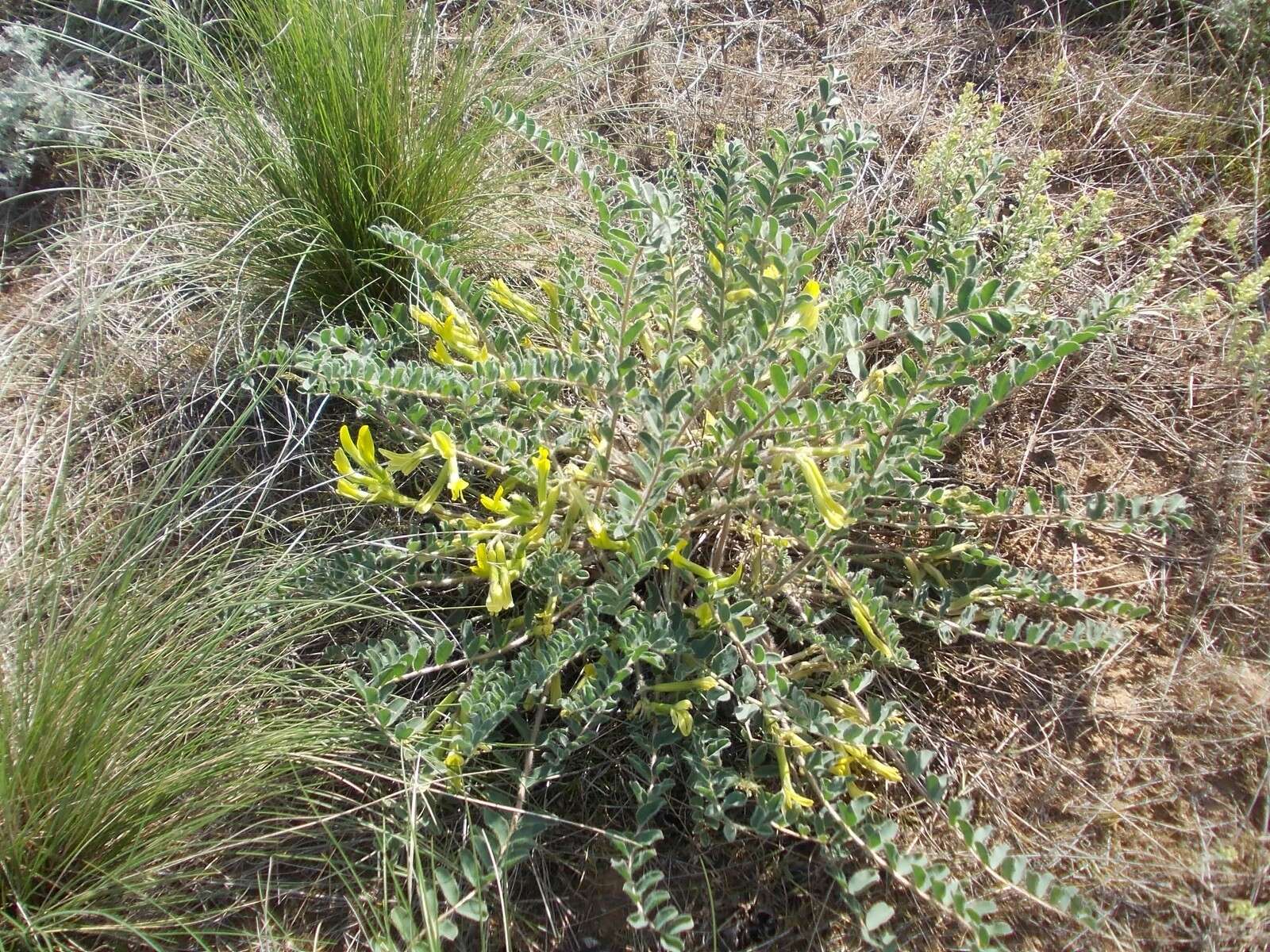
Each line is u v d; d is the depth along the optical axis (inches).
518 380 75.0
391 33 96.4
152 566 82.4
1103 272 105.3
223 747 71.3
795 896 71.8
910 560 80.6
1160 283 104.3
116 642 70.0
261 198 98.5
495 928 69.8
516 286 104.0
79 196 114.0
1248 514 89.0
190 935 68.1
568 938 69.9
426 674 79.2
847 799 71.4
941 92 121.9
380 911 70.2
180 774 69.0
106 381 96.6
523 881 72.1
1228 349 97.5
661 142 118.1
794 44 128.0
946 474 93.4
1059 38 123.8
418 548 77.3
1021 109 119.3
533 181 107.5
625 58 124.7
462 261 101.7
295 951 69.1
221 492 90.0
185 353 98.8
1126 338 100.3
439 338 80.0
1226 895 70.8
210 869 69.8
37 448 91.1
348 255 96.8
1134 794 76.0
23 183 114.7
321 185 95.4
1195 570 86.7
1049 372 98.3
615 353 82.6
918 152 115.6
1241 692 79.2
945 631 76.6
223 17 116.9
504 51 109.8
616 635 71.0
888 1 130.6
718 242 73.4
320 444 94.1
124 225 107.1
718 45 128.0
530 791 74.8
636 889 62.4
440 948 60.0
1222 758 77.0
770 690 67.9
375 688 64.3
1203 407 95.7
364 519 89.2
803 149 71.9
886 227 90.2
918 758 64.2
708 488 77.2
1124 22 121.6
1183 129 114.3
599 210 75.7
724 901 71.7
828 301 81.8
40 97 111.4
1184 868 71.8
